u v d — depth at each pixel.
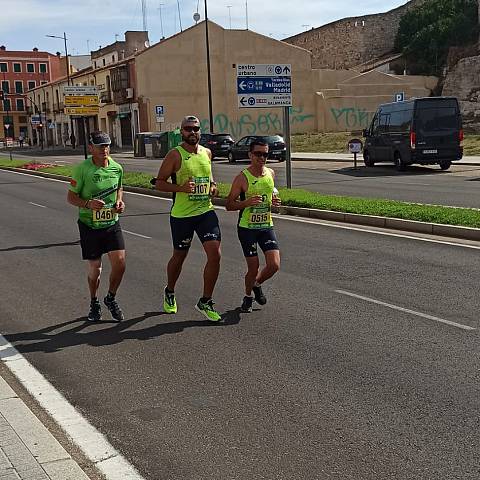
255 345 6.07
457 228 11.41
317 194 16.39
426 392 4.89
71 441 4.28
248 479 3.75
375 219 12.97
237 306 7.42
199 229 6.80
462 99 52.78
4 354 6.03
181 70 54.88
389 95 58.19
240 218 7.07
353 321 6.73
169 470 3.88
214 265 6.71
